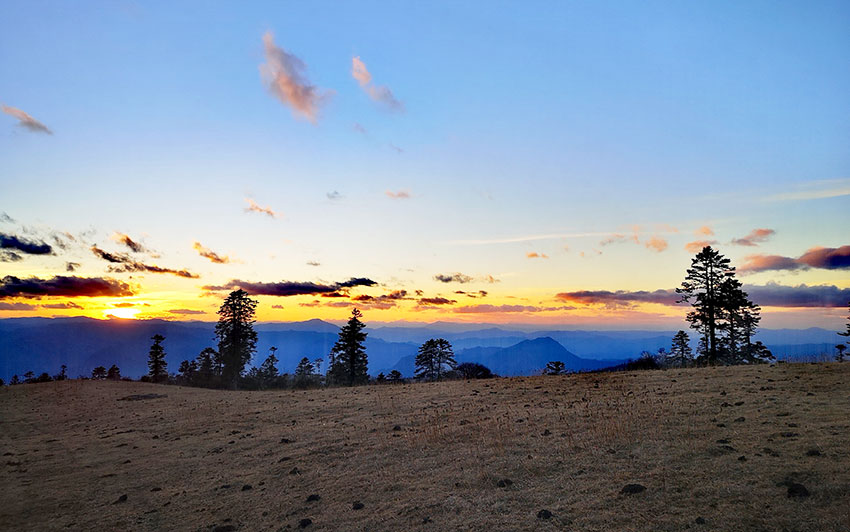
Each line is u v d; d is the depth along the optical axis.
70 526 9.18
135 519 9.19
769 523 5.60
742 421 9.95
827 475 6.57
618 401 13.89
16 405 27.69
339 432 14.32
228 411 21.03
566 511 6.86
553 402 15.22
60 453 15.76
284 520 8.17
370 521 7.60
